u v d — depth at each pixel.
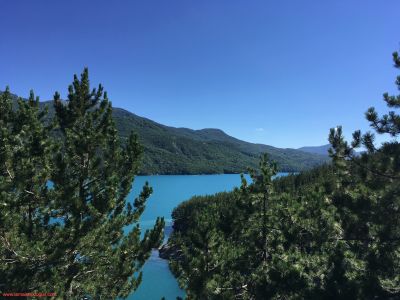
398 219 10.74
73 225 12.84
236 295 14.52
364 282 9.80
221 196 79.38
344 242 11.71
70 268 13.92
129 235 15.96
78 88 15.83
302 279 11.07
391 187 10.83
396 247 10.45
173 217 87.06
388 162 10.73
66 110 15.88
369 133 10.95
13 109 15.87
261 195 18.22
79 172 14.20
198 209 72.62
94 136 14.24
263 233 17.61
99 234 13.92
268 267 13.60
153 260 56.12
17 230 12.48
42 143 13.61
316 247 14.55
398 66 10.94
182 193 168.50
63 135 16.02
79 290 14.81
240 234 18.62
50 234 13.76
